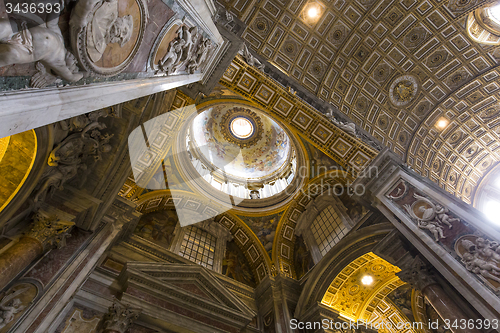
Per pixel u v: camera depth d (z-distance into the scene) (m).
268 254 15.54
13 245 7.00
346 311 12.96
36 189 7.73
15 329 6.21
